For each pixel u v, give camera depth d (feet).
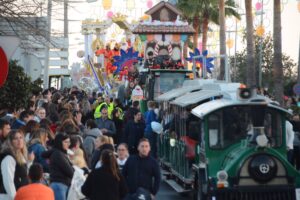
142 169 75.05
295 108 167.53
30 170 61.67
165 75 182.80
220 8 283.38
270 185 84.89
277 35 227.61
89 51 369.91
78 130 98.99
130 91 223.92
